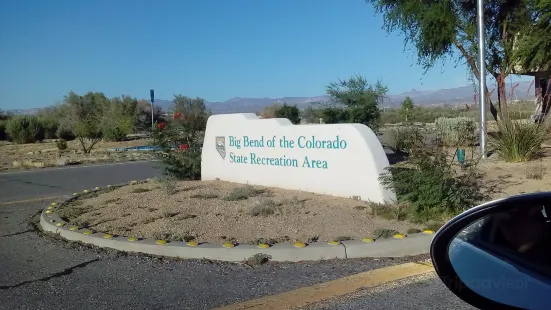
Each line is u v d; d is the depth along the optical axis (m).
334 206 9.59
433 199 8.38
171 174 14.53
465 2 19.50
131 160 27.28
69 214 10.41
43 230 9.84
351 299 5.72
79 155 31.50
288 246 7.28
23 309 5.78
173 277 6.64
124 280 6.61
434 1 19.41
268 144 12.09
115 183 17.56
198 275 6.68
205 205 10.27
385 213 8.78
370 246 7.22
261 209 9.30
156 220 9.24
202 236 8.09
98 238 8.33
